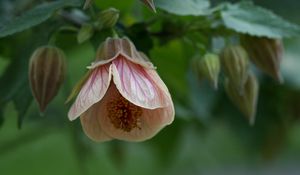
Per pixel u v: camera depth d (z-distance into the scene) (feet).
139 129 1.25
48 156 2.97
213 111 1.86
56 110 1.95
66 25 1.42
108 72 1.19
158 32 1.43
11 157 2.93
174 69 1.65
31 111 1.95
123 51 1.23
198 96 1.77
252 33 1.38
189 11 1.33
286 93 1.86
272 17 1.39
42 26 1.41
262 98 1.87
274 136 1.90
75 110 1.16
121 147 1.93
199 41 1.45
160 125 1.24
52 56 1.35
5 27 1.29
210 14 1.38
